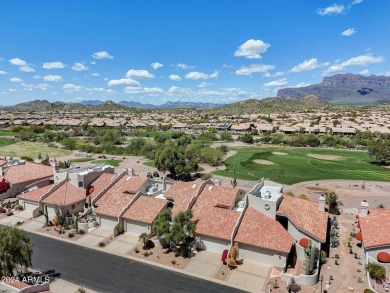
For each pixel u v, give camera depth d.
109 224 52.62
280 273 39.03
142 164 113.12
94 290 35.59
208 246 44.59
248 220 44.62
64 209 55.50
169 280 37.62
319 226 44.59
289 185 83.94
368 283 35.75
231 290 35.62
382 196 74.81
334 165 109.31
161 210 50.44
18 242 35.31
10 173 73.56
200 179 90.19
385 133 175.50
